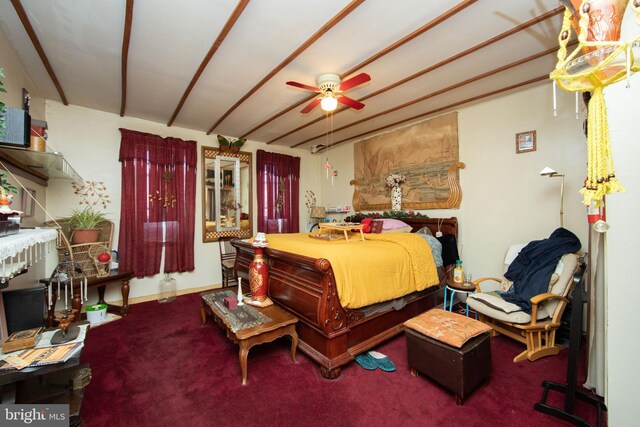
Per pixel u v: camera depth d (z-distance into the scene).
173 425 1.58
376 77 2.68
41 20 1.87
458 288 2.84
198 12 1.79
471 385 1.75
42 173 2.92
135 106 3.43
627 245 1.35
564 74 0.95
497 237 3.23
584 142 2.61
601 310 1.66
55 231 1.83
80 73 2.61
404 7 1.76
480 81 2.79
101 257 3.06
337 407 1.72
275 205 5.21
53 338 1.42
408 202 4.15
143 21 1.88
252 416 1.65
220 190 4.66
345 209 5.23
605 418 1.58
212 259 4.56
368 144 4.79
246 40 2.10
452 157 3.62
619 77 0.91
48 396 1.41
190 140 4.29
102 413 1.67
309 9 1.78
